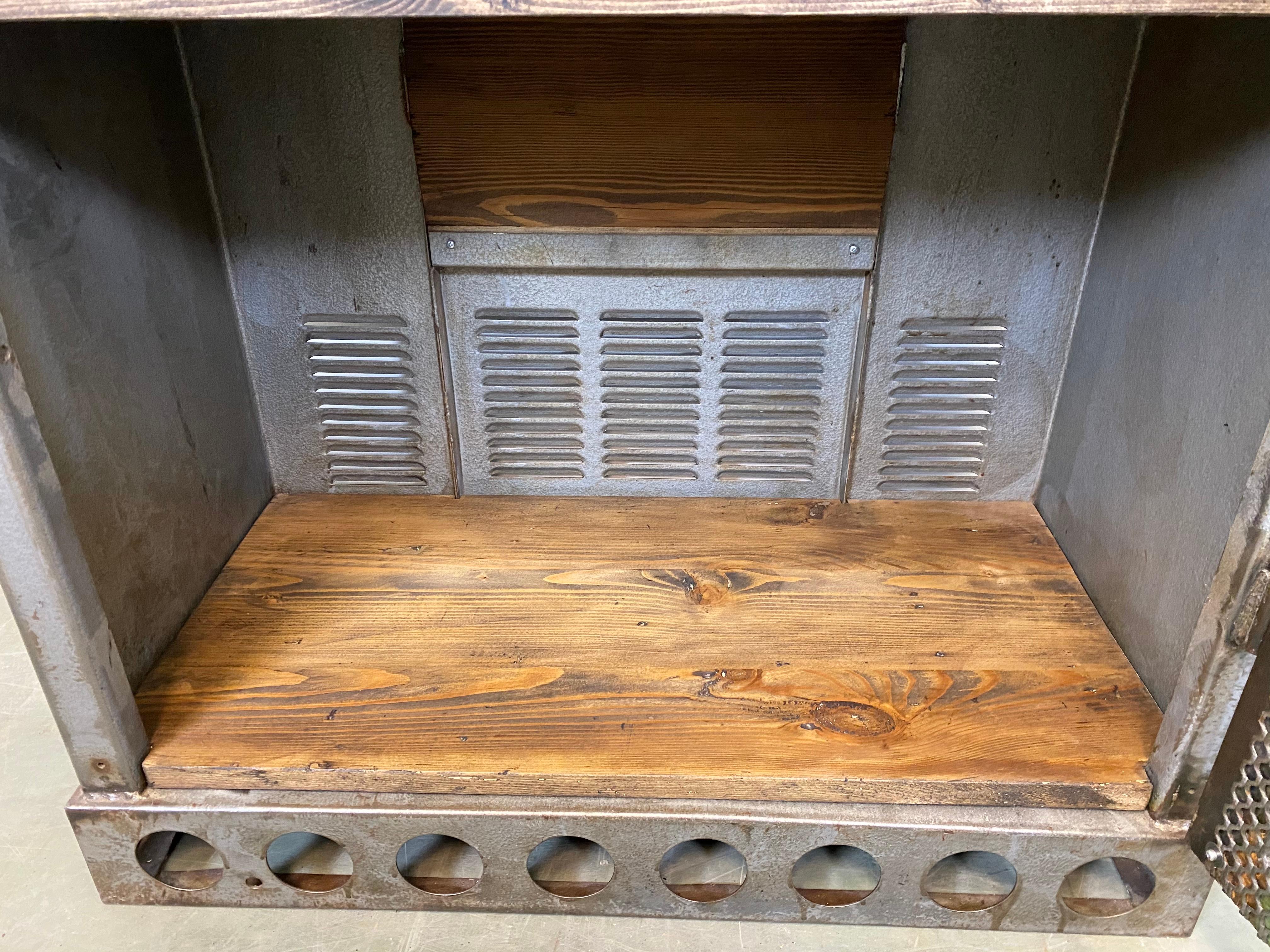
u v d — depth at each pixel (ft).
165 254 3.77
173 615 3.83
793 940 3.28
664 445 4.76
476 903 3.35
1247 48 2.94
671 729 3.33
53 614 2.83
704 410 4.64
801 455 4.77
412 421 4.72
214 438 4.24
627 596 4.09
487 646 3.78
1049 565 4.34
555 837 3.42
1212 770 2.94
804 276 4.26
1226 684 2.79
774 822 3.10
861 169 3.94
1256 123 2.88
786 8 2.21
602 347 4.47
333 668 3.65
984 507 4.85
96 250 3.27
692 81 3.75
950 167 4.01
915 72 3.79
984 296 4.30
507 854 3.23
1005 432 4.67
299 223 4.22
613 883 3.27
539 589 4.14
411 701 3.48
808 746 3.25
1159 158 3.56
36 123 2.91
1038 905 3.25
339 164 4.06
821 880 3.43
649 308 4.36
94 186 3.25
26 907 3.39
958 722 3.37
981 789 3.10
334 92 3.90
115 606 3.40
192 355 4.02
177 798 3.21
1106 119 3.89
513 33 3.68
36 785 3.91
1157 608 3.50
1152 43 3.62
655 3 2.20
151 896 3.40
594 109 3.83
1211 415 3.13
